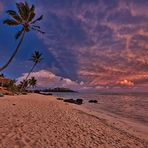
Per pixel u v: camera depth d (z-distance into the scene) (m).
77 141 8.69
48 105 24.56
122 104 52.19
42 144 7.44
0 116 11.63
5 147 6.51
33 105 21.69
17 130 8.81
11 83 59.31
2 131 8.29
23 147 6.74
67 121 13.21
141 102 63.47
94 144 8.63
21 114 13.30
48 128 10.17
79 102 46.34
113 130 13.06
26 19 32.75
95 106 41.06
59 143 7.96
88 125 13.11
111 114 27.25
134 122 20.59
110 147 8.59
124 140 10.50
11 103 21.22
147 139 12.12
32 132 8.87
